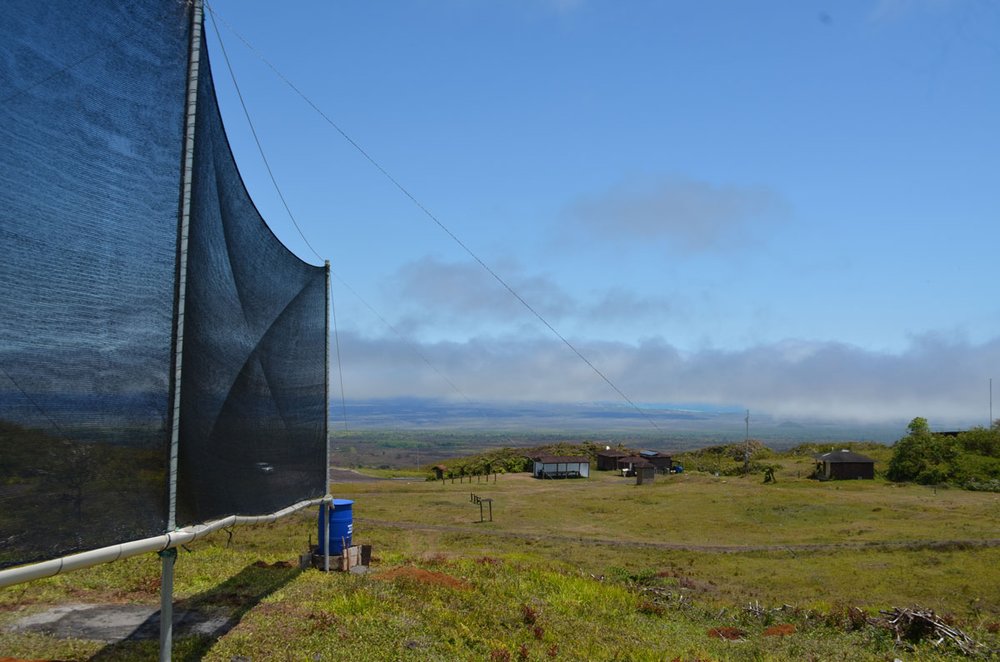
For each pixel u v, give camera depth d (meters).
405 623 11.80
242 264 10.81
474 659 10.70
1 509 5.72
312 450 15.41
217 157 9.25
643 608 18.23
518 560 26.55
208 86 8.73
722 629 17.12
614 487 69.62
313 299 15.38
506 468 92.62
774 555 33.97
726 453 101.19
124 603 12.41
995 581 27.77
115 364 6.93
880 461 77.12
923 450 67.75
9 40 5.93
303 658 9.70
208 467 9.27
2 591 12.91
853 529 41.06
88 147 6.68
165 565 8.12
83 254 6.59
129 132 7.16
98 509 6.68
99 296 6.74
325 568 16.02
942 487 61.31
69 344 6.41
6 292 5.84
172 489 7.69
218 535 29.98
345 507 16.66
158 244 7.51
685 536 40.25
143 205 7.32
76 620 11.30
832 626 17.92
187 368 8.38
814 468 76.31
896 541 36.47
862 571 30.11
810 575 29.34
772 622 18.61
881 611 18.92
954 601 24.84
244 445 11.03
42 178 6.20
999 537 36.69
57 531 6.21
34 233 6.11
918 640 16.30
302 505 14.24
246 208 10.79
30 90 6.11
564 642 12.41
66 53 6.47
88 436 6.60
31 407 6.02
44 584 13.48
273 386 12.74
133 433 7.15
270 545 27.06
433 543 35.62
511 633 12.46
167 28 7.68
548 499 57.62
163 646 8.06
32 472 6.00
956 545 34.72
